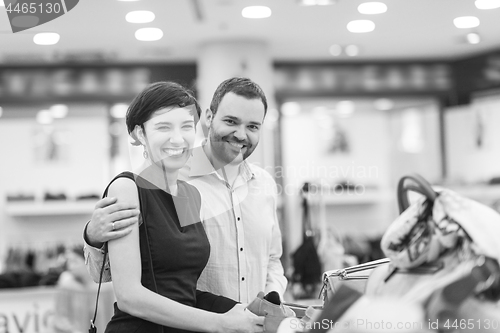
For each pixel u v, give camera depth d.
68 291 4.66
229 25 5.52
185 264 1.78
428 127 7.63
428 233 1.35
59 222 6.56
